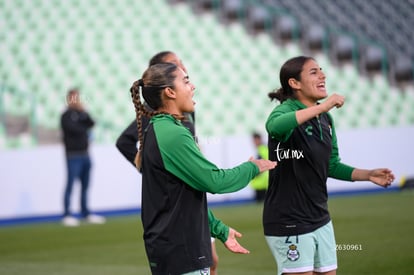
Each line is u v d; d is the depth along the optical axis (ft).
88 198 110.11
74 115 100.63
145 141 31.01
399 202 104.94
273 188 37.01
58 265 66.08
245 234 79.36
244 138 120.16
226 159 118.52
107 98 148.87
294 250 36.29
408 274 52.47
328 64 161.79
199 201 30.45
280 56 163.63
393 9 176.55
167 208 30.12
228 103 150.92
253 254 66.28
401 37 171.32
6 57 155.84
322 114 38.09
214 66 158.51
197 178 29.53
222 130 146.41
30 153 108.47
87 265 65.36
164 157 29.89
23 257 71.82
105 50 159.12
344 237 70.95
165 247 29.86
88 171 102.68
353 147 124.57
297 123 33.63
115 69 154.81
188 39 163.94
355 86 158.10
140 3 170.09
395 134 127.13
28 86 148.87
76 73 153.07
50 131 138.10
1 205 106.22
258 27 172.04
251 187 121.39
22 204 107.55
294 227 36.22
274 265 60.59
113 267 63.67
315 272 37.65
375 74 166.20
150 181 30.58
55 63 154.92
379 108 155.63
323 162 36.68
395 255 59.98
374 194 122.11
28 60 155.33
